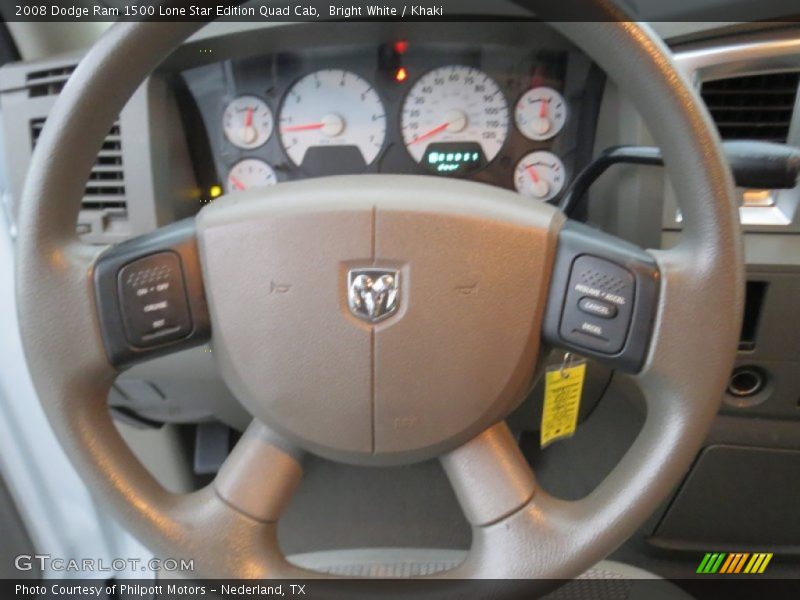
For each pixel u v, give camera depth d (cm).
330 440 58
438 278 53
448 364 55
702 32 81
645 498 56
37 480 103
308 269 53
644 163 78
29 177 53
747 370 93
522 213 54
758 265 85
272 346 56
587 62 86
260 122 92
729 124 86
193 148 94
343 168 93
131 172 86
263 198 55
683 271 52
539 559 57
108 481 57
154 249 55
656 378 54
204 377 90
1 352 92
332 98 91
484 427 59
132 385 93
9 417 97
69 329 55
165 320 55
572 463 115
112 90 51
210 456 120
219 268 55
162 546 58
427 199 53
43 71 85
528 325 55
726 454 101
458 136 91
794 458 100
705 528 112
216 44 85
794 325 88
